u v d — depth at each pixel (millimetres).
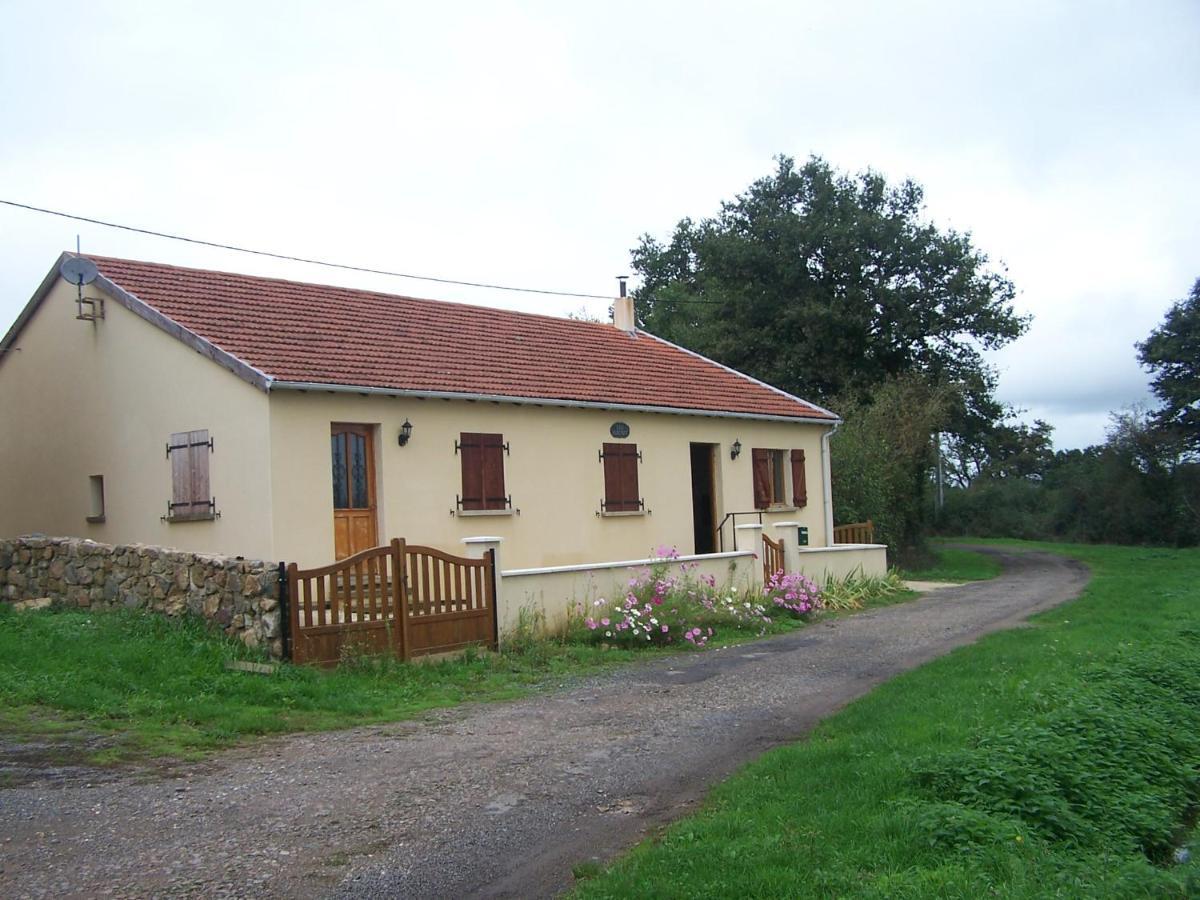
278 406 13195
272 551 12984
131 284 15180
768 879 4957
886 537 27719
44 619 11492
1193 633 13078
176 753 7711
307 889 5125
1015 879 4945
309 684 9875
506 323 19891
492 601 12656
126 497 15023
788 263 36406
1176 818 6863
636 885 4949
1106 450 43594
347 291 17938
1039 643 12406
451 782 7047
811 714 9289
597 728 8773
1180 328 42344
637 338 23406
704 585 15750
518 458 16406
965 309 35781
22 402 17031
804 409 22922
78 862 5430
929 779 6414
